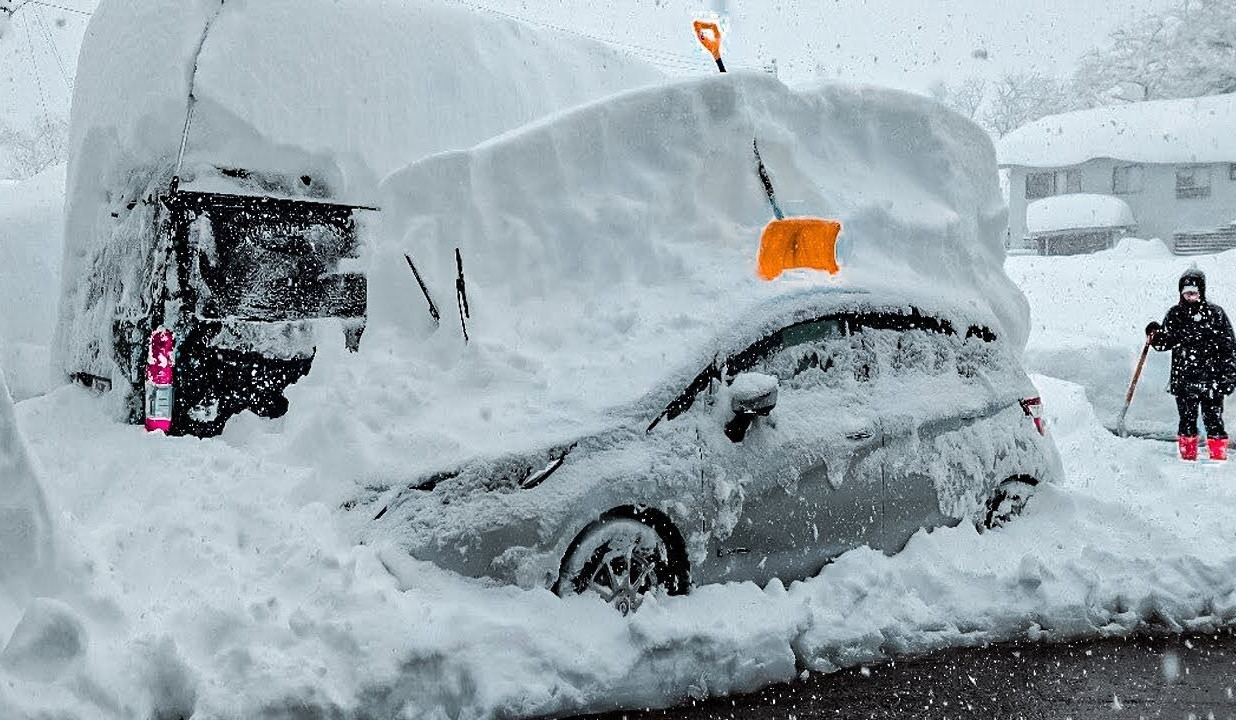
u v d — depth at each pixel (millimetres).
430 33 7863
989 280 8211
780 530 5656
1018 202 54531
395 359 6199
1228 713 4750
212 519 5027
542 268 6547
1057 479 7141
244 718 3916
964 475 6461
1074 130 53531
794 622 5156
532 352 6090
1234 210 49156
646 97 6926
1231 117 50500
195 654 4164
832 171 7516
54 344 7371
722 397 5633
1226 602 5984
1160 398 14305
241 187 6480
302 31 6973
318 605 4535
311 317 6348
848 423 5969
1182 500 8031
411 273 6500
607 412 5410
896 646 5402
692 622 4953
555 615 4832
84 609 4148
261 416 6137
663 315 6012
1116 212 49906
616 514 5238
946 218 7727
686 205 6816
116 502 5273
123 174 6699
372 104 7297
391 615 4480
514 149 6680
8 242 10328
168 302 6008
